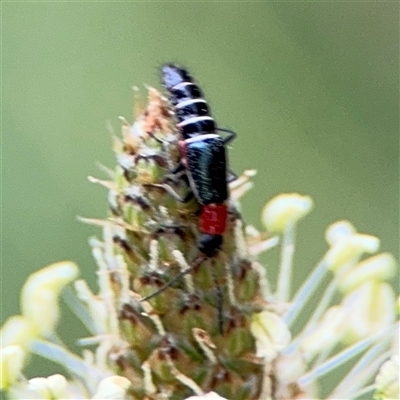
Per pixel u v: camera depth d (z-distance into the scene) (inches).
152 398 3.1
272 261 4.0
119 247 3.1
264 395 3.1
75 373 3.2
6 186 4.4
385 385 3.1
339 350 3.6
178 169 3.0
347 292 3.3
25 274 4.4
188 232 3.1
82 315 3.3
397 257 4.4
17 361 3.1
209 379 3.1
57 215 4.4
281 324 3.1
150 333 3.1
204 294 3.1
